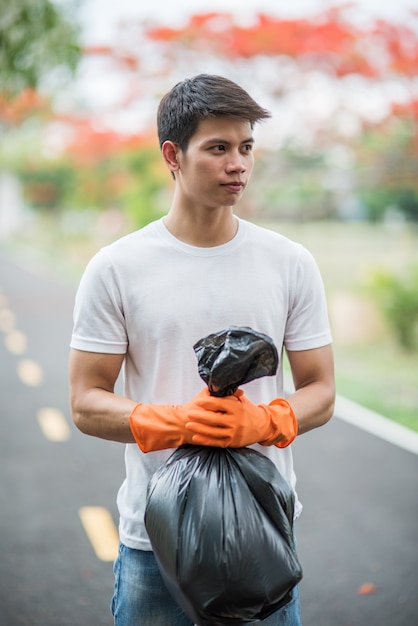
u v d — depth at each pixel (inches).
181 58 552.4
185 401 93.0
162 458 94.3
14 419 301.6
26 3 275.4
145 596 95.0
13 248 1549.0
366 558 182.7
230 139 87.2
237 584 80.3
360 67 479.2
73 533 193.2
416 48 467.2
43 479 232.2
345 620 155.6
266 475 85.0
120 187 1075.3
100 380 94.3
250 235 95.2
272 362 83.8
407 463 254.5
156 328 92.2
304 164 609.9
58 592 164.7
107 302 92.9
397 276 496.1
